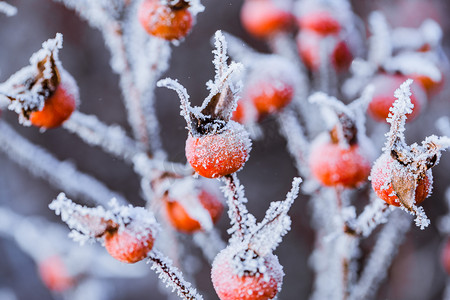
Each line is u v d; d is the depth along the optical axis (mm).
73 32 643
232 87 254
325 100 292
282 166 563
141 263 501
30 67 282
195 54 605
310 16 353
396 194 248
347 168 290
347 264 305
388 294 518
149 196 324
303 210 552
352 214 292
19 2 647
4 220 508
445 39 615
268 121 339
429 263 521
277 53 378
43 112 282
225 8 609
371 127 444
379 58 347
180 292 262
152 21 291
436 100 465
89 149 625
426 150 248
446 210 537
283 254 542
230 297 254
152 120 329
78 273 480
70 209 258
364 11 614
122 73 326
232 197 256
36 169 340
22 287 624
